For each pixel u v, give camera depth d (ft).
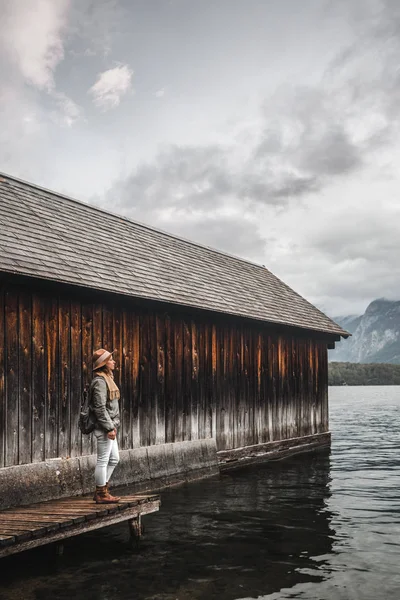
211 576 20.94
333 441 70.44
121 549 23.88
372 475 43.39
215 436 44.01
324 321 63.10
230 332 46.80
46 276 27.99
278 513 30.53
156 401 37.93
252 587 19.95
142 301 35.76
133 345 36.24
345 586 20.16
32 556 22.94
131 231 46.44
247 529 27.20
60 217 38.14
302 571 21.59
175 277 42.42
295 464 48.80
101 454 24.16
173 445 39.04
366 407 167.43
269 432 51.67
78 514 22.21
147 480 36.01
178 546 24.38
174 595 19.16
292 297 64.28
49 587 19.75
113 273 34.78
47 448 29.30
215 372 44.52
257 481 40.19
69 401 30.96
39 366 29.19
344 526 27.96
